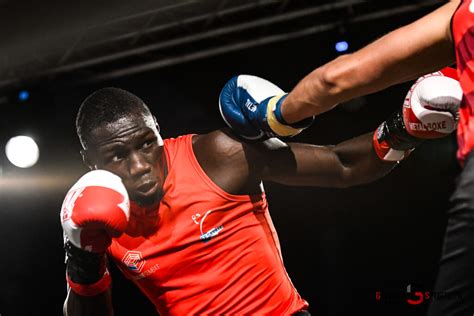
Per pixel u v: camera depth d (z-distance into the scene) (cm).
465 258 159
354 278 703
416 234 680
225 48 631
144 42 623
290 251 733
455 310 160
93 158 230
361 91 192
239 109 227
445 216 664
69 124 747
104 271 229
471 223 159
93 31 611
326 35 650
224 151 228
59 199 765
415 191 677
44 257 779
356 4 573
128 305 747
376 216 699
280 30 610
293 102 206
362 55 187
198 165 230
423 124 214
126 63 671
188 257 230
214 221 229
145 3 580
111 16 591
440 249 669
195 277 232
